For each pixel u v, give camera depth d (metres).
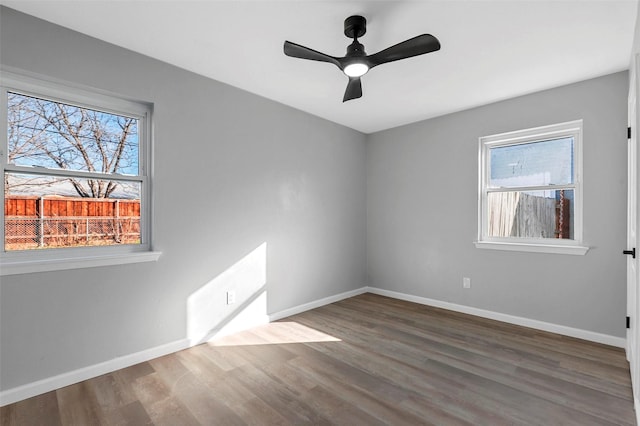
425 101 3.36
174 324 2.62
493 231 3.49
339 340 2.86
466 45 2.28
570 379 2.17
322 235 3.94
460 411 1.83
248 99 3.14
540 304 3.10
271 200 3.37
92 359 2.22
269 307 3.35
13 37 1.93
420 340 2.85
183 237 2.68
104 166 2.37
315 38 2.23
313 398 1.97
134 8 1.90
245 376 2.23
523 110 3.19
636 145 1.77
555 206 3.10
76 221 2.25
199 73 2.76
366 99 3.33
